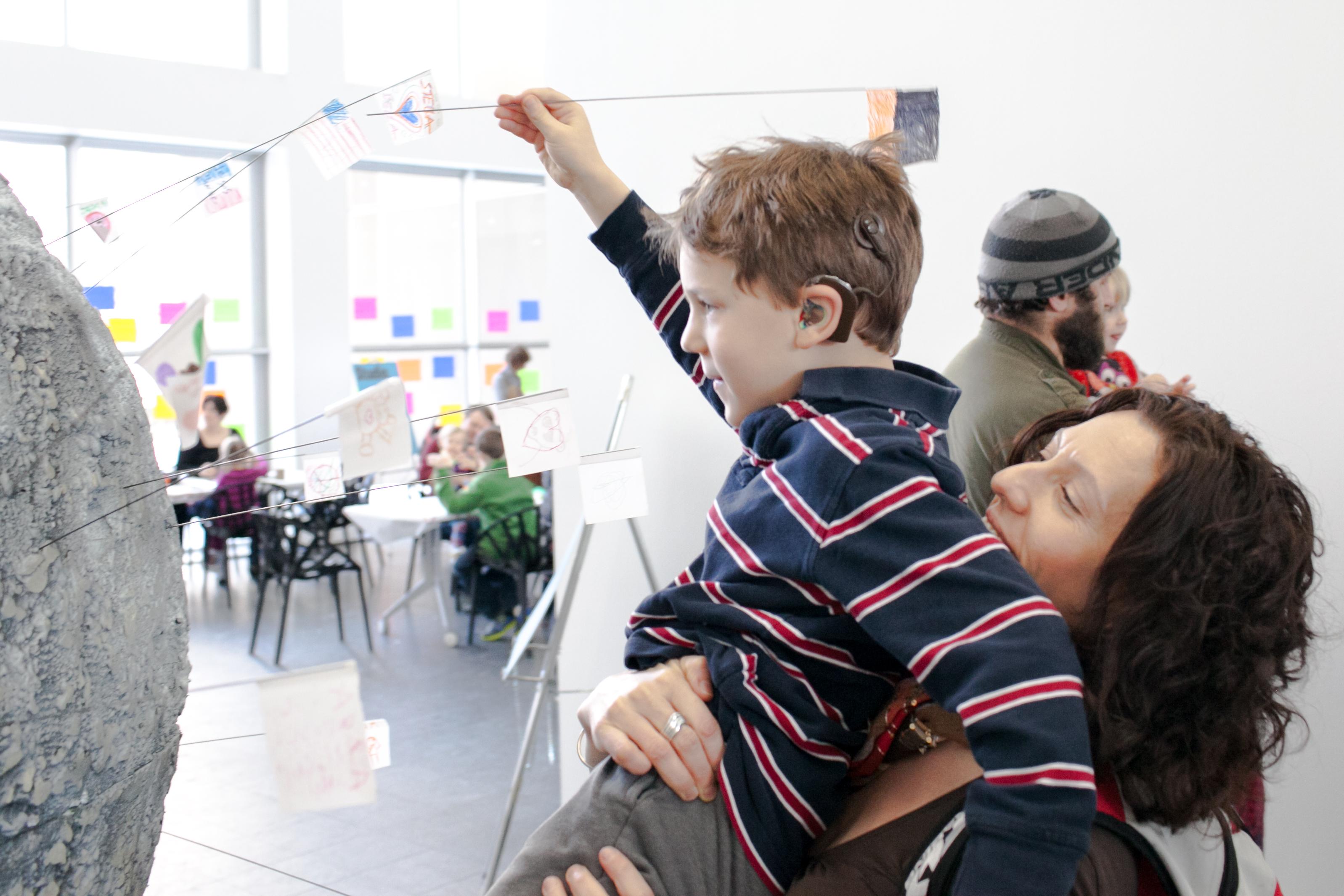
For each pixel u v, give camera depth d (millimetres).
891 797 736
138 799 594
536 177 7855
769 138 814
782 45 2111
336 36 6527
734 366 762
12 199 582
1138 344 1721
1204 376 1641
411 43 6895
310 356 6844
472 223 7688
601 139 2408
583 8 2408
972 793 627
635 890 695
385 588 6121
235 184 6520
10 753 494
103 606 561
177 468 4957
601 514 1082
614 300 2475
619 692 781
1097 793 653
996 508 792
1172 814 672
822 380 748
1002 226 1575
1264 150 1556
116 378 613
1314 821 1513
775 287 731
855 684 743
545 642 4598
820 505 700
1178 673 662
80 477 561
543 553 4730
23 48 5500
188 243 6441
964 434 1562
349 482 4773
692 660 785
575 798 779
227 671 4406
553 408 767
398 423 748
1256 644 667
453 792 3150
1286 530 685
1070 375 1564
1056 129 1792
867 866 701
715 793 738
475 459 4895
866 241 738
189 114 6035
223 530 5332
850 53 2025
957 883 621
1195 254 1639
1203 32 1606
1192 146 1632
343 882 2576
